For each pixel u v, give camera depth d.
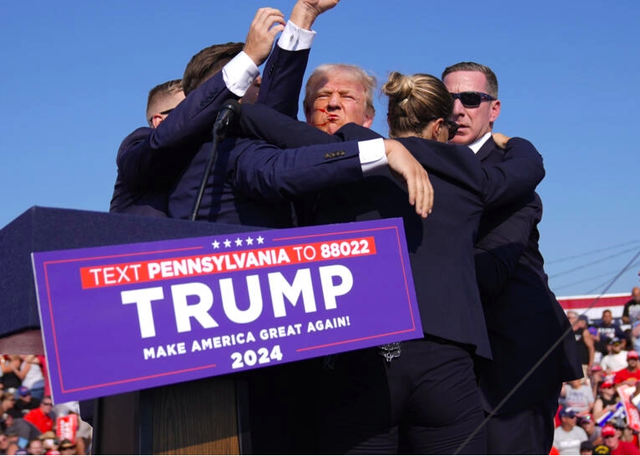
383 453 2.72
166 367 2.09
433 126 3.17
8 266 2.24
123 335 2.06
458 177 2.93
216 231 2.28
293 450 2.90
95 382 2.01
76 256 2.04
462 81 4.14
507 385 3.43
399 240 2.46
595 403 11.60
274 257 2.27
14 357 9.51
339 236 2.37
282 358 2.23
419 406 2.75
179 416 2.25
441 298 2.76
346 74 3.63
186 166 2.99
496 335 3.51
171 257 2.14
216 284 2.18
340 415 2.73
